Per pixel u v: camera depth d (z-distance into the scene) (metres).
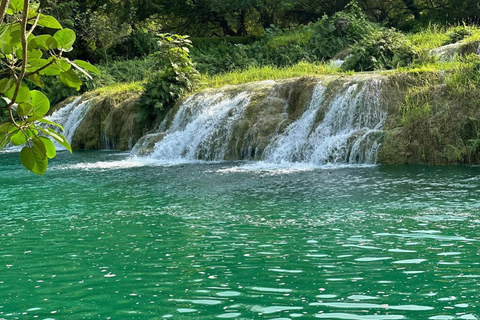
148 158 19.00
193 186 11.90
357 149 15.16
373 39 23.44
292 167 14.91
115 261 6.26
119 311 4.61
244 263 6.00
